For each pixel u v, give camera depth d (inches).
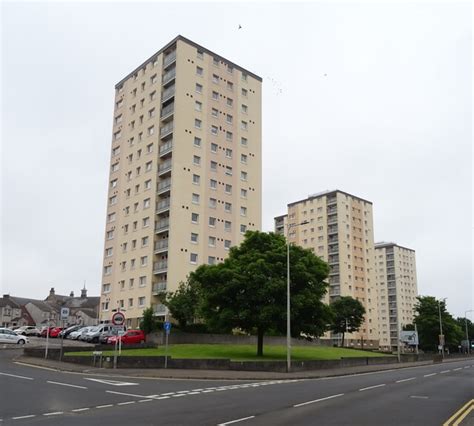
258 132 2925.7
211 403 598.9
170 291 2282.2
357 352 2347.4
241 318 1520.7
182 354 1520.7
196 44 2714.1
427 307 3651.6
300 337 1668.3
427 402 656.4
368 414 529.3
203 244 2482.8
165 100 2640.3
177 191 2432.3
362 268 4379.9
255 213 2780.5
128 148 2834.6
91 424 437.7
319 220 4436.5
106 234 2856.8
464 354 3257.9
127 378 944.3
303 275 1562.5
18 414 491.8
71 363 1222.3
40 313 4224.9
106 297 2719.0
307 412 534.6
